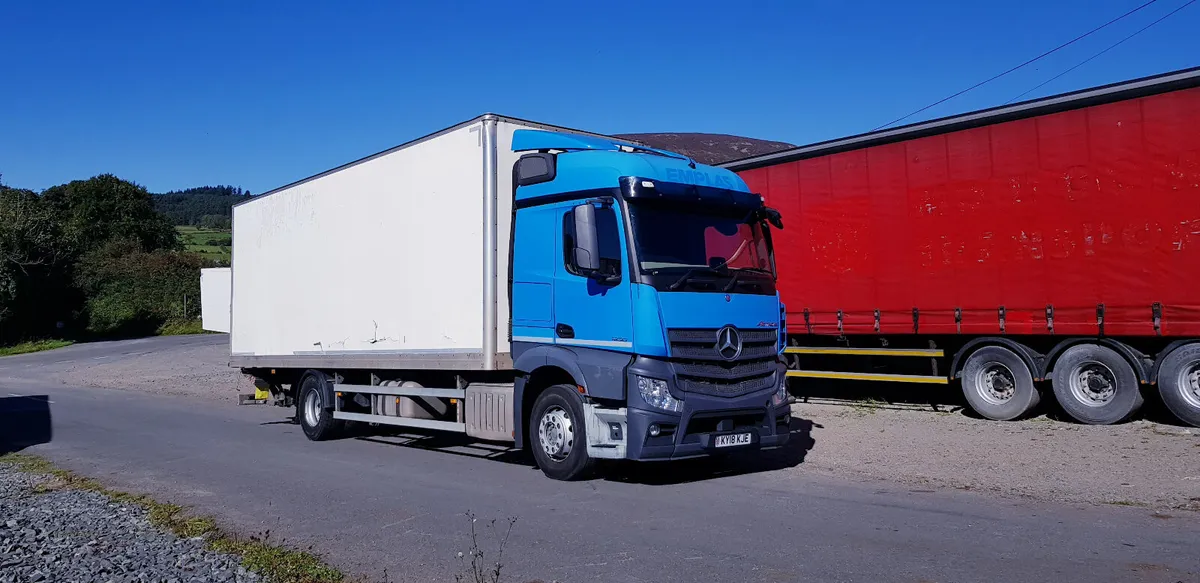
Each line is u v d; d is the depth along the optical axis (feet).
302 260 41.75
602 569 18.62
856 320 42.37
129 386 76.64
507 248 30.66
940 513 22.97
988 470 28.37
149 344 132.98
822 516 23.00
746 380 27.96
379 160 36.35
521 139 30.83
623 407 26.63
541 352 28.78
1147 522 21.40
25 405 62.80
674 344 26.18
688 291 26.71
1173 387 32.86
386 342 35.55
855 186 42.42
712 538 20.95
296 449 38.34
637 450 25.82
